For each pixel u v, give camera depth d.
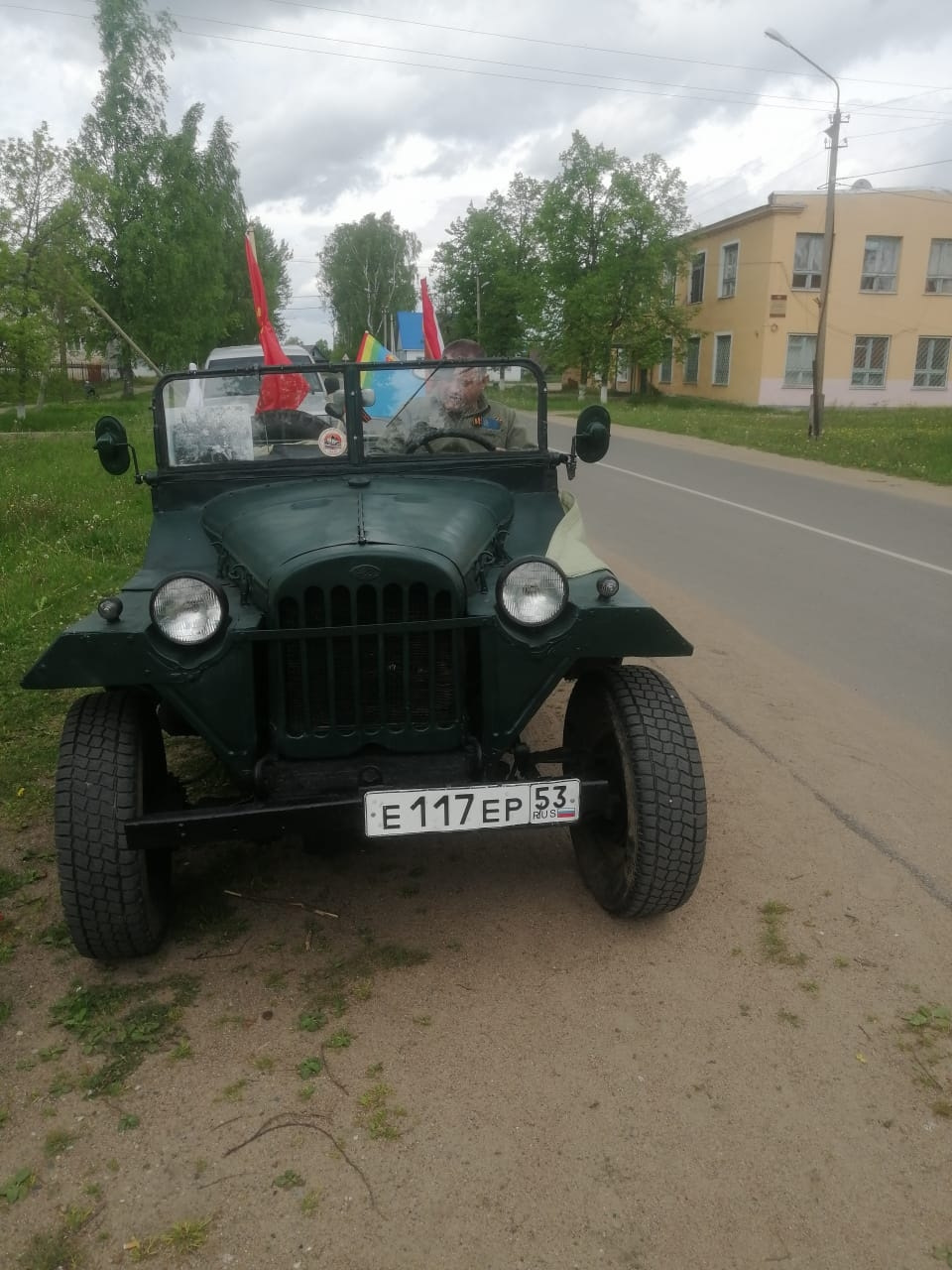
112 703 3.01
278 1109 2.45
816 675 5.64
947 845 3.69
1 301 22.25
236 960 3.04
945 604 7.13
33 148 21.50
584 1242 2.07
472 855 3.68
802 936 3.12
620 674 3.16
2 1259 2.06
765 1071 2.54
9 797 4.11
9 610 6.70
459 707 2.92
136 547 8.91
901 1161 2.26
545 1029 2.71
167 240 30.81
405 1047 2.65
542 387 3.87
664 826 2.92
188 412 3.70
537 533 3.64
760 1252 2.05
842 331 31.69
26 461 14.47
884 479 13.98
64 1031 2.74
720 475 14.59
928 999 2.81
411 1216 2.14
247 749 2.87
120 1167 2.29
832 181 19.12
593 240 37.12
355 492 3.56
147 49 30.45
